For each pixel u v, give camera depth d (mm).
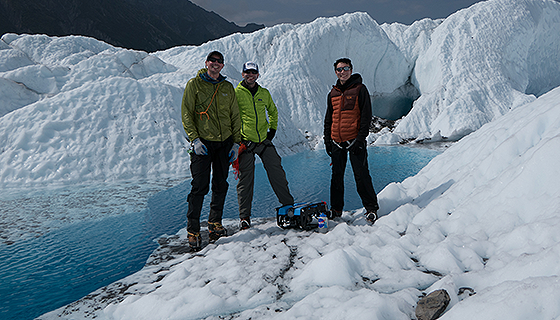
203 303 1722
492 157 2662
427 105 13773
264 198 4707
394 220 2699
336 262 1852
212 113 2730
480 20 15766
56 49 12555
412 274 1774
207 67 2744
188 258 2578
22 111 7016
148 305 1778
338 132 3033
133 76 10930
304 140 11859
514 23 15531
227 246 2574
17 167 6098
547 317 1124
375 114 17766
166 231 3410
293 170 7137
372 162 8031
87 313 1873
